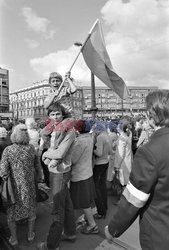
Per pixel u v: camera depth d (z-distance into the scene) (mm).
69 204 2977
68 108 2996
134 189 1280
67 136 2561
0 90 60719
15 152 2939
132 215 1297
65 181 2715
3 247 2875
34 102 83750
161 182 1217
